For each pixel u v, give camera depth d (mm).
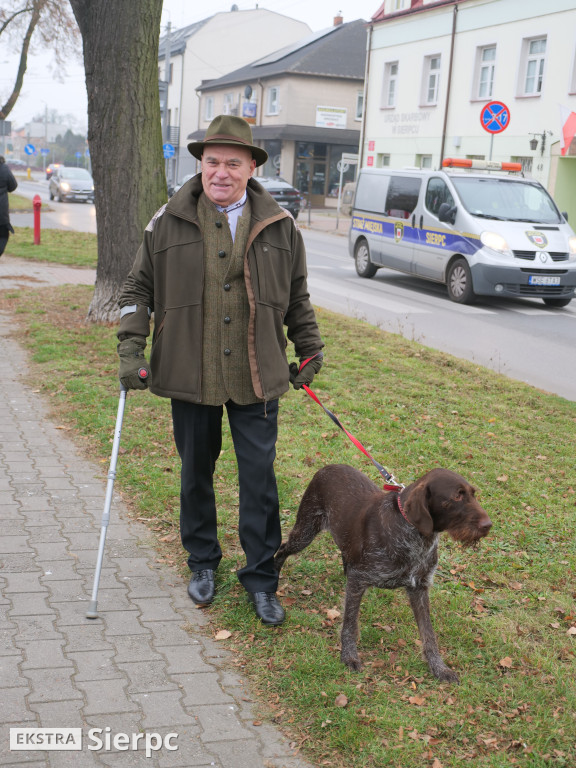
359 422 6906
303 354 4078
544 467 6094
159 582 4129
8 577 4047
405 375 8562
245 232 3727
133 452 5957
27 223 26188
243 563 4328
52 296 12164
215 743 2906
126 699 3123
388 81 32344
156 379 3816
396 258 15984
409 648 3600
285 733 2984
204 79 58594
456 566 4422
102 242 9867
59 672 3262
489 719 3090
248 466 3834
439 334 11344
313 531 3936
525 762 2865
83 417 6629
